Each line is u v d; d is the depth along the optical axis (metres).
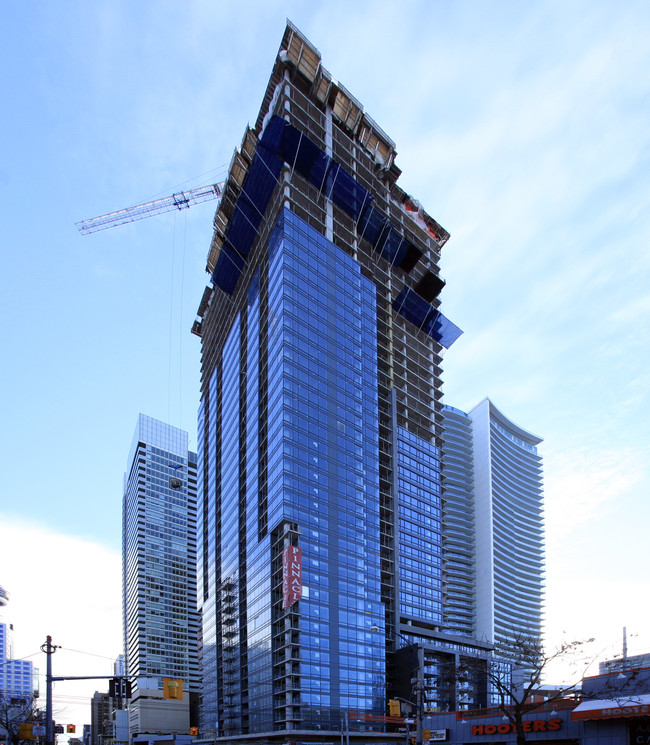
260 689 115.06
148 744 187.00
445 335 185.75
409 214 180.12
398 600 137.75
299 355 124.19
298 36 146.12
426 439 168.50
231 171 160.38
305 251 133.12
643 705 44.00
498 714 58.50
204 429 199.62
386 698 118.94
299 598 106.25
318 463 120.44
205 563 181.00
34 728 53.00
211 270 187.88
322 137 150.75
